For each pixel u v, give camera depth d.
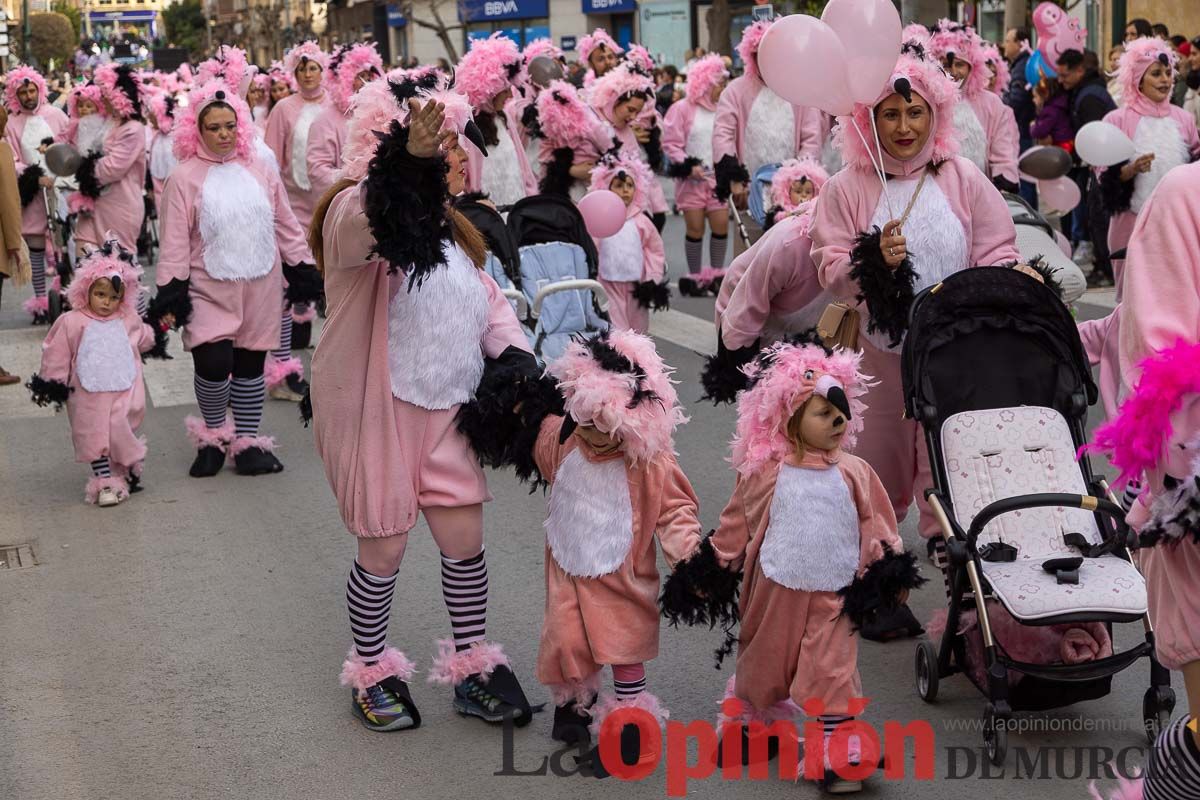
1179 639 3.11
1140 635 5.35
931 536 5.44
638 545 4.29
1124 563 4.46
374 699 4.76
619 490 4.25
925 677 4.80
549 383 4.45
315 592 6.15
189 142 7.67
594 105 11.27
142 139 11.91
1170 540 2.99
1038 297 4.85
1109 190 10.03
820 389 4.05
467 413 4.54
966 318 4.87
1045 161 8.14
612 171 9.34
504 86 8.93
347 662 4.83
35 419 9.77
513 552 6.59
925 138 5.16
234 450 8.11
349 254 4.25
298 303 8.23
